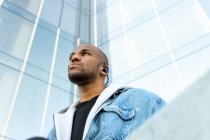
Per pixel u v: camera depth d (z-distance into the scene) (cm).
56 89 992
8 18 1057
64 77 1059
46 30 1186
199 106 41
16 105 835
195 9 1137
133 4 1420
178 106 44
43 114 878
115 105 199
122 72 1143
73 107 223
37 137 98
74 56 246
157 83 1001
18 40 1023
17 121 801
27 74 948
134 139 48
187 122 42
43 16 1229
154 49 1130
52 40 1169
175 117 44
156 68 1052
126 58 1191
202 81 42
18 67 941
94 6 1628
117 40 1314
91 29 1483
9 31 1019
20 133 783
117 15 1447
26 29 1094
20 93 874
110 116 191
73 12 1455
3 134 747
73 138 193
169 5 1251
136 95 209
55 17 1297
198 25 1073
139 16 1331
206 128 39
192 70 948
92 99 223
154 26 1223
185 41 1061
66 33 1284
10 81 882
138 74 1084
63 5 1416
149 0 1362
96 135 183
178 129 42
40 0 1280
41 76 986
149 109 199
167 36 1133
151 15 1283
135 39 1241
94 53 252
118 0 1527
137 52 1178
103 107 199
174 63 1016
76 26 1387
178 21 1155
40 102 904
